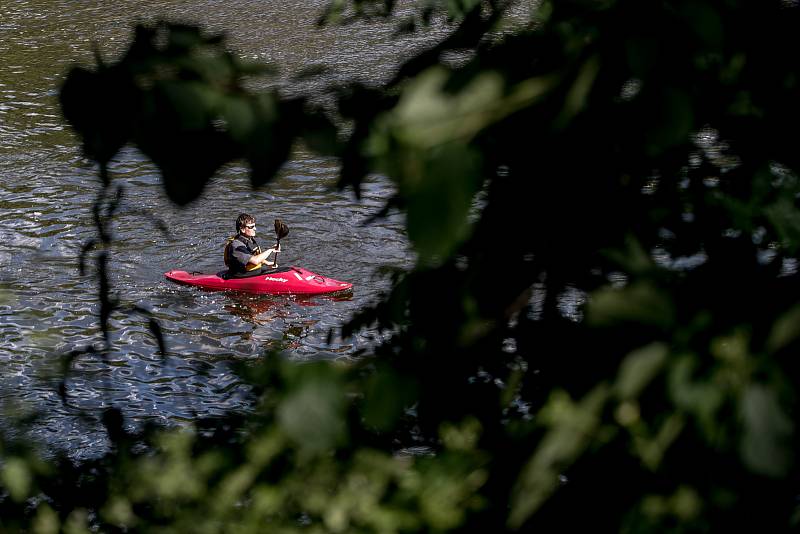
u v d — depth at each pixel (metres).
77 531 6.73
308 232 53.19
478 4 7.30
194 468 6.39
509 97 3.86
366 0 9.46
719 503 4.93
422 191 3.54
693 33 4.02
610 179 5.69
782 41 4.76
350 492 5.90
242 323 42.62
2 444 7.51
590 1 4.28
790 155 5.48
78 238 51.47
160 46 4.16
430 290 6.08
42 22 103.19
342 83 4.84
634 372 4.37
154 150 4.02
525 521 5.55
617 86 4.44
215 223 53.94
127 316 41.72
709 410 4.29
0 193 58.66
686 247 6.09
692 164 6.10
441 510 5.62
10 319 40.91
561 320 5.98
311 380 4.22
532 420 5.42
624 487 5.25
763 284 5.07
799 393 4.59
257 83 37.31
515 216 5.75
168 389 34.62
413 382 4.64
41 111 75.06
